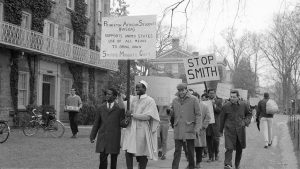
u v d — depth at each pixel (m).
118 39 9.31
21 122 22.95
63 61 28.62
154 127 8.41
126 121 8.34
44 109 24.22
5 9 23.36
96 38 34.78
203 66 12.78
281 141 17.73
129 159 8.46
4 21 22.58
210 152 11.67
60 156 12.30
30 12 25.58
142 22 9.18
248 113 10.20
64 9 29.73
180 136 9.51
